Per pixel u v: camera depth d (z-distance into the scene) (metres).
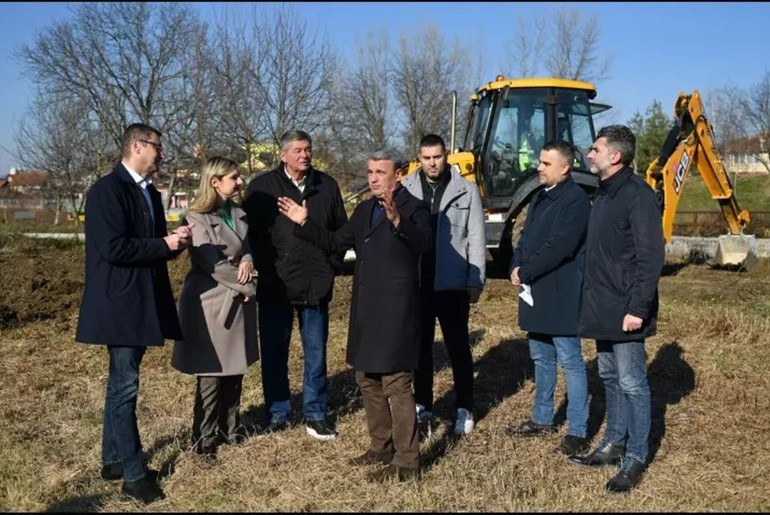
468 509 3.75
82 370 6.29
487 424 5.07
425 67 25.48
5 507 3.78
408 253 4.04
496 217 10.54
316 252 4.74
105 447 4.11
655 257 3.92
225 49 19.00
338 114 21.67
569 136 10.75
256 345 4.57
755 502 3.85
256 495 3.91
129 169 4.03
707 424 5.05
